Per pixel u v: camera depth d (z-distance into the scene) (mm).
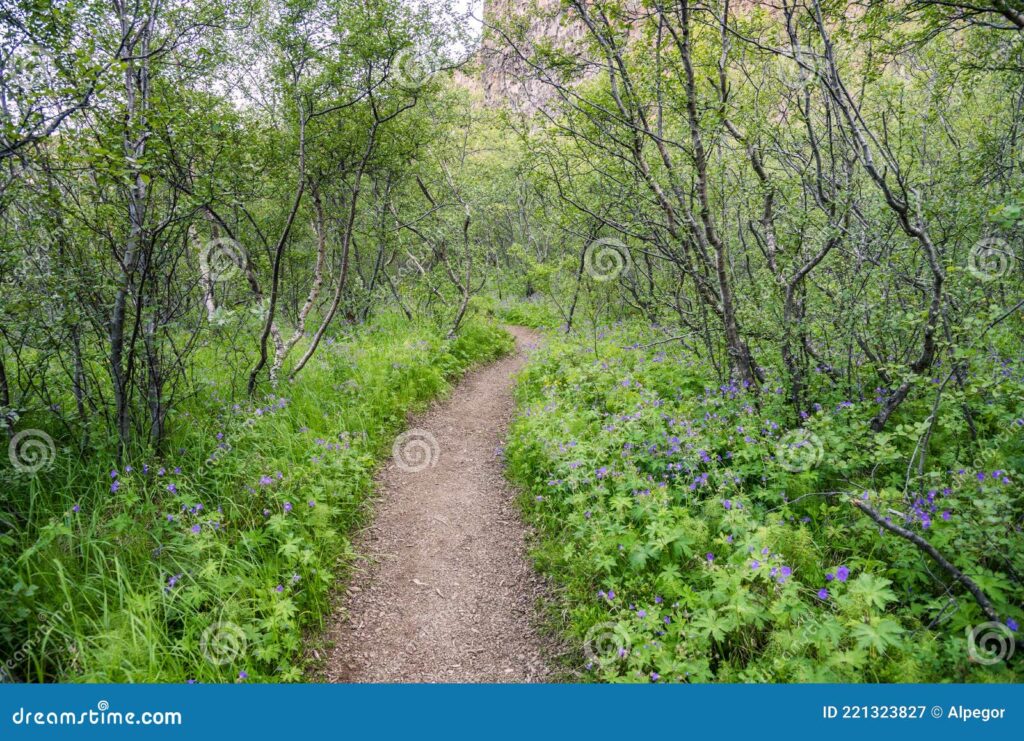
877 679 3191
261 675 3617
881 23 5020
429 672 3990
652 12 5934
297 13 7332
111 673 3342
